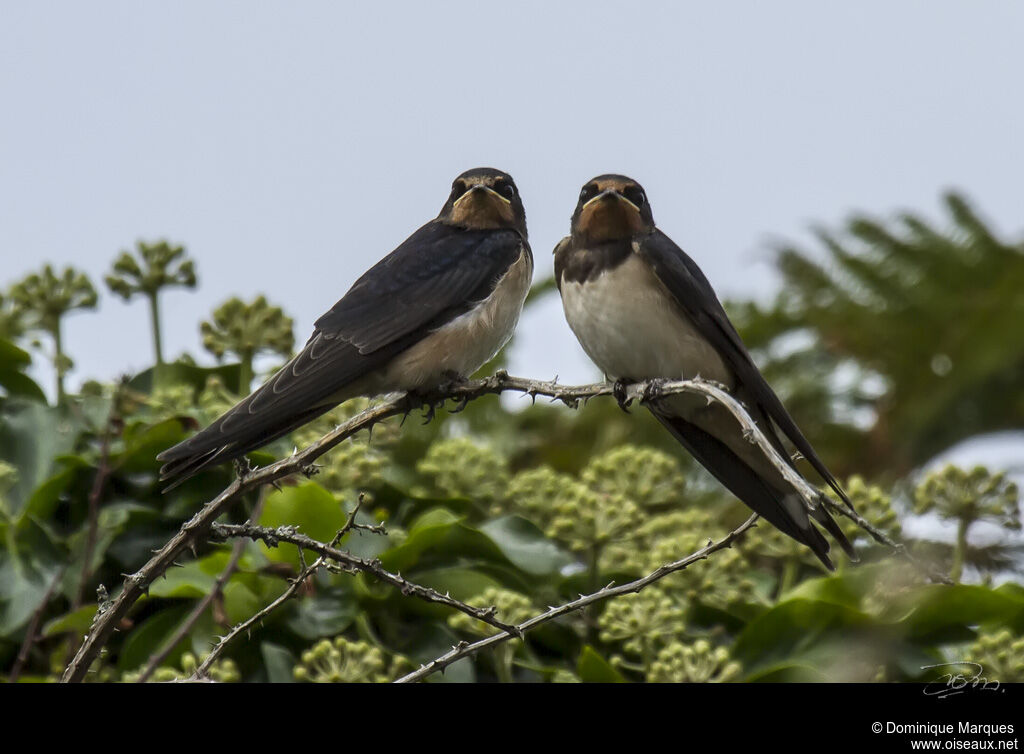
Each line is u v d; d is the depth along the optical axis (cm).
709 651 930
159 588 977
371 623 991
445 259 1094
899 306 1738
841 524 1040
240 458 768
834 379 1702
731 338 1129
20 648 985
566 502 1048
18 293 1179
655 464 1107
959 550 1020
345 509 1022
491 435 1464
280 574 965
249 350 1148
